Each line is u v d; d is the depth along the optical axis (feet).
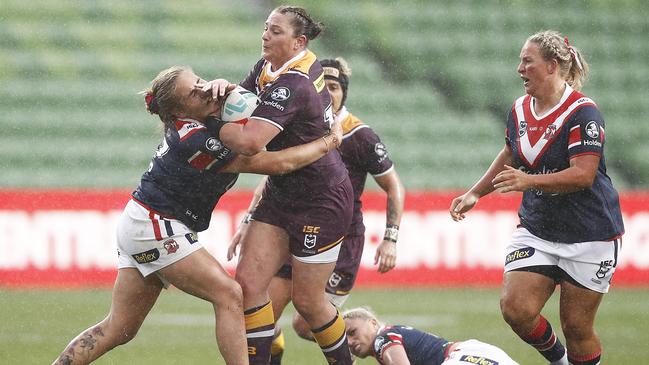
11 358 90.22
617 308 135.95
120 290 64.34
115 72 200.64
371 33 215.10
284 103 61.87
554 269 67.51
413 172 190.39
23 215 145.18
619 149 203.41
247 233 67.05
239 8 217.15
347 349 68.69
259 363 65.41
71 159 182.80
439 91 209.67
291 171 63.57
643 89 213.05
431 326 117.80
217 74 203.31
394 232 77.92
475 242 154.61
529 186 62.95
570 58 66.39
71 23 207.51
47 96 193.77
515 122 68.54
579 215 66.28
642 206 156.66
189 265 61.82
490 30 219.00
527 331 68.39
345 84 76.79
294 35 63.62
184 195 61.67
